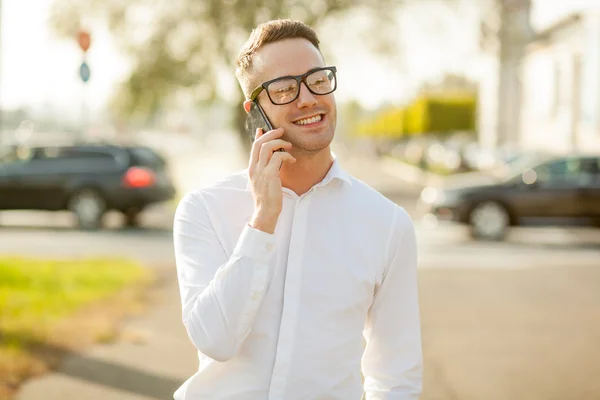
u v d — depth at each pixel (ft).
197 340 5.27
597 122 70.95
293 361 5.52
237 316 5.17
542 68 90.33
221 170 107.55
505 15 75.31
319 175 5.91
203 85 67.51
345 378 5.69
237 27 64.49
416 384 6.17
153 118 75.41
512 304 24.06
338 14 66.28
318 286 5.65
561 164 40.96
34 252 35.04
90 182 45.39
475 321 21.65
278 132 5.54
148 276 27.76
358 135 323.57
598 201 40.06
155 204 45.91
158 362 16.84
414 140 152.25
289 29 5.81
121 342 18.45
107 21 63.05
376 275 5.93
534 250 37.50
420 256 35.01
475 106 144.97
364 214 5.91
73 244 38.60
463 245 39.14
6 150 47.24
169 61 65.21
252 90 5.88
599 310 23.25
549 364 17.28
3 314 20.44
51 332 18.81
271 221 5.31
